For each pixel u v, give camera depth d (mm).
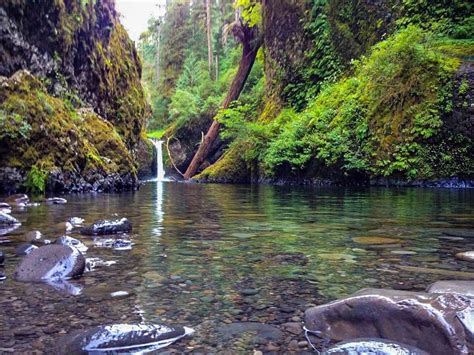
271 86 19672
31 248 2666
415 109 10719
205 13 38531
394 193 8164
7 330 1360
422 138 10508
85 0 11539
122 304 1633
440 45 11516
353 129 12172
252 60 20266
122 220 3551
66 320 1455
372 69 12273
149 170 23781
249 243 2939
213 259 2430
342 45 15789
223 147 23062
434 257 2443
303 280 1976
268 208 5504
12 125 7426
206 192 9430
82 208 5430
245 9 20109
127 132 14305
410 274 2061
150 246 2834
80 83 11445
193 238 3154
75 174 8484
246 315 1519
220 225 3871
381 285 1871
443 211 4871
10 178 7250
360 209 5227
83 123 9875
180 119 27906
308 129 13633
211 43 36375
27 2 9070
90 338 1239
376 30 14516
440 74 10523
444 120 10273
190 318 1485
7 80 7965
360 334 1292
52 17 9977
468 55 10727
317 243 2932
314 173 13023
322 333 1349
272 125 16266
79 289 1831
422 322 1196
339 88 14281
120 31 15383
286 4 18547
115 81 13938
